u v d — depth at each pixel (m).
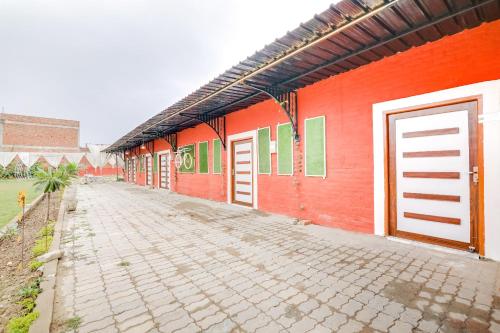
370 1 3.14
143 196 12.40
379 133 4.87
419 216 4.44
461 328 2.19
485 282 2.97
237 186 9.21
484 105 3.65
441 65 4.06
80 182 23.22
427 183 4.32
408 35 3.91
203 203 9.81
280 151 7.13
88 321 2.37
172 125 11.63
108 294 2.88
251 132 8.23
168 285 3.08
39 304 2.60
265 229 5.70
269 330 2.21
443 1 3.12
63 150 40.28
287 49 4.34
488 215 3.62
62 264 3.77
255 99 7.48
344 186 5.49
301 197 6.52
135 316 2.45
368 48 4.25
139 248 4.48
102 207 9.05
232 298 2.76
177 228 5.89
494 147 3.57
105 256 4.09
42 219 7.29
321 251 4.18
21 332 2.13
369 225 5.07
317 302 2.65
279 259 3.88
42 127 38.69
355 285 3.00
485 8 3.24
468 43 3.79
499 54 3.52
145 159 19.67
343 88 5.48
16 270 3.61
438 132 4.18
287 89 6.38
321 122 5.93
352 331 2.18
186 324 2.31
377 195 4.93
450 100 3.97
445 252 3.93
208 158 10.79
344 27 3.49
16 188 16.33
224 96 7.12
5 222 6.75
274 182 7.40
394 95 4.64
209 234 5.34
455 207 4.01
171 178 14.80
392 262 3.64
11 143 36.00
